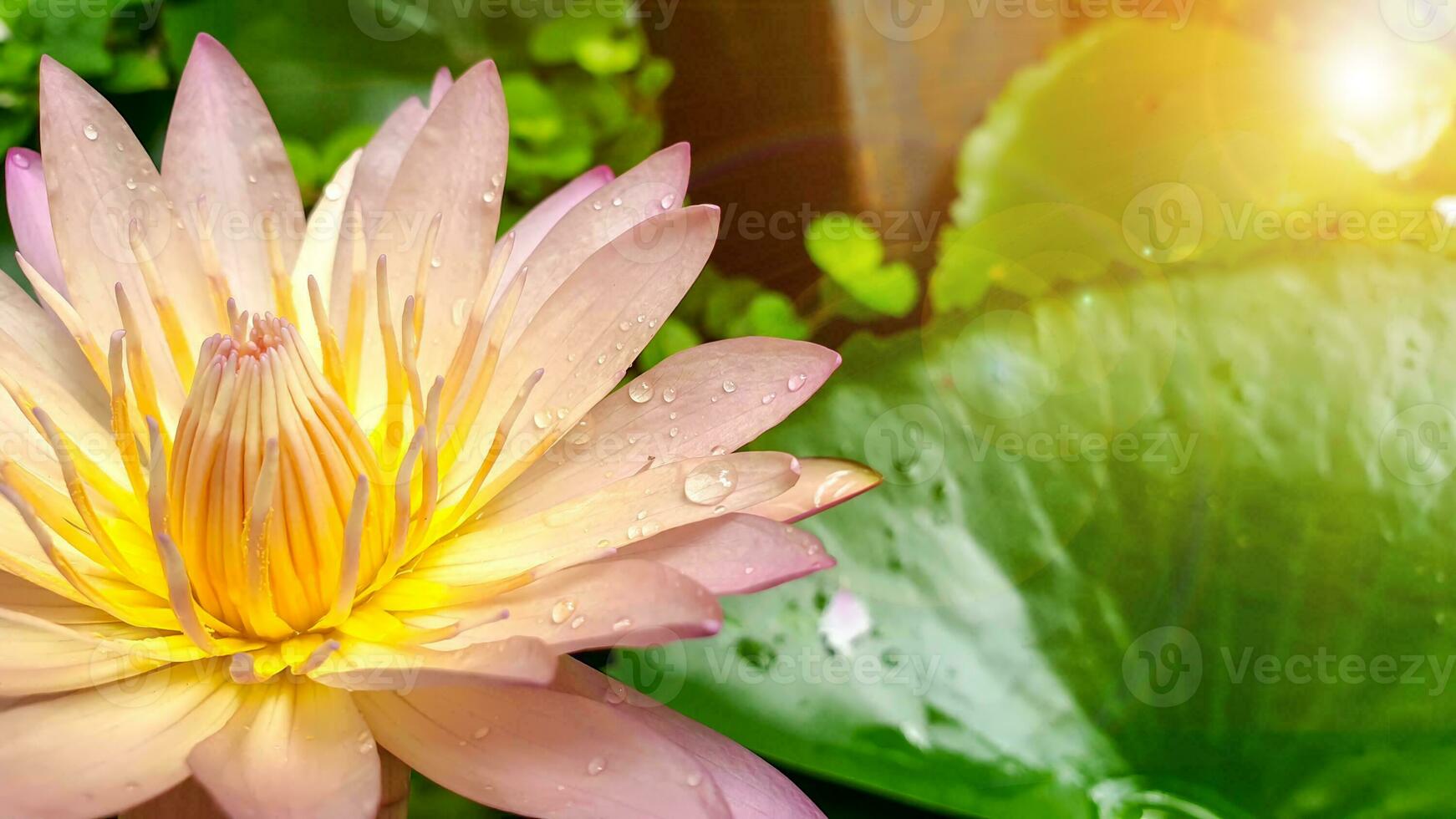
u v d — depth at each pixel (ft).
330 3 1.57
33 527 1.21
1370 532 1.35
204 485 1.24
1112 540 1.37
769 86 1.68
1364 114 1.57
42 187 1.35
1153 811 1.30
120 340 1.24
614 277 1.30
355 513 1.23
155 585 1.26
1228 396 1.39
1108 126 1.62
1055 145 1.63
